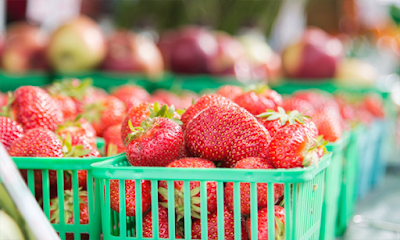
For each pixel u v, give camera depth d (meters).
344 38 3.53
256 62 2.78
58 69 2.52
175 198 0.83
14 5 2.85
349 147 1.37
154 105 0.98
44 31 2.99
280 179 0.75
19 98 1.16
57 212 0.94
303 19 3.75
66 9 3.07
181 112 1.08
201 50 2.48
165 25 3.11
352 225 1.43
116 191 0.86
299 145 0.81
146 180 0.85
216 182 0.83
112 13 3.22
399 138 2.85
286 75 2.66
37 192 1.00
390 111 2.55
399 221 1.48
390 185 2.04
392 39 3.69
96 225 0.92
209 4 3.04
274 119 0.96
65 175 0.97
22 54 2.51
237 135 0.90
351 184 1.42
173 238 0.80
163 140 0.87
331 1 3.62
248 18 2.99
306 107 1.21
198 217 0.84
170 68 2.59
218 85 2.40
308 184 0.83
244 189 0.81
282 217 0.80
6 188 0.63
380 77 3.70
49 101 1.19
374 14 3.83
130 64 2.47
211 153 0.90
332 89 2.37
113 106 1.41
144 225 0.86
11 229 0.61
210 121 0.90
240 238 0.78
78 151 0.99
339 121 1.46
